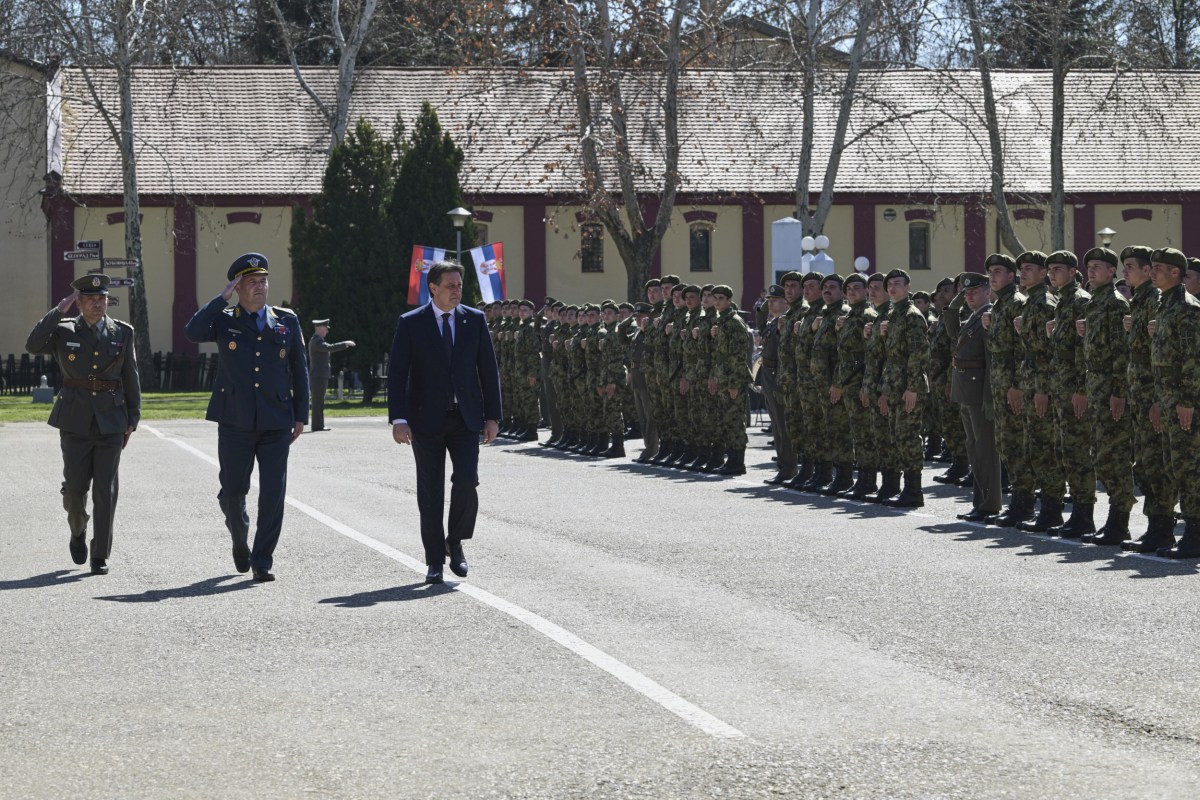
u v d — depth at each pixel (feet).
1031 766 19.77
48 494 57.00
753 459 73.82
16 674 25.62
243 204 167.53
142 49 156.04
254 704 23.39
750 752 20.49
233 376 35.81
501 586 34.06
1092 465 42.09
